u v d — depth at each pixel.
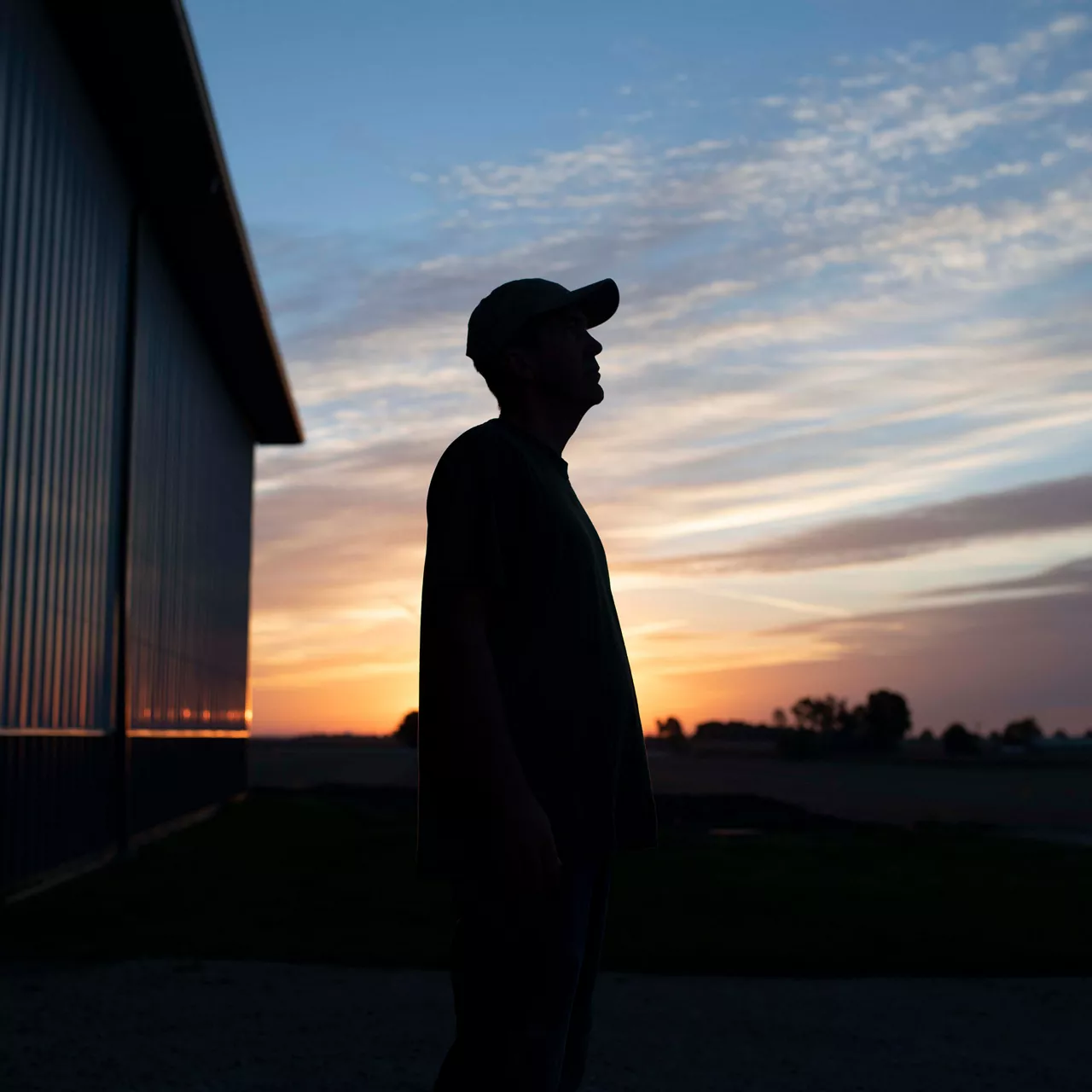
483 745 1.64
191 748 15.90
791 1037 4.09
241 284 15.24
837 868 9.27
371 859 10.30
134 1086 3.45
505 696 1.75
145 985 4.95
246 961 5.48
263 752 69.38
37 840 8.61
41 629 8.84
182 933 6.25
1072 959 5.43
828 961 5.38
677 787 25.12
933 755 73.81
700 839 12.02
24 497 8.41
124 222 11.76
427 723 1.73
